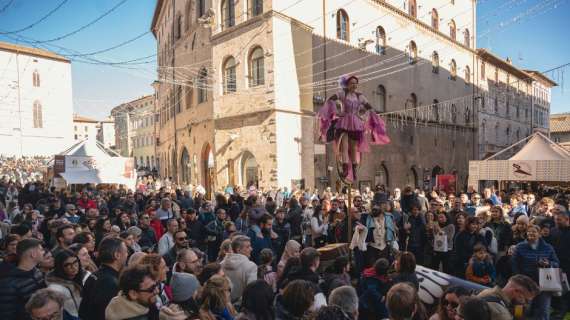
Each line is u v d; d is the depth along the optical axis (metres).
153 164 64.31
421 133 31.20
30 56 58.91
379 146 26.81
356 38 25.34
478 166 17.00
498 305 3.79
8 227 9.41
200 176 27.22
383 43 27.77
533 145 16.17
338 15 24.30
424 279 5.28
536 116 54.28
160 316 3.74
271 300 3.97
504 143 44.72
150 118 65.50
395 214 10.58
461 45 36.53
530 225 6.46
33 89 59.22
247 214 10.36
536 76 53.88
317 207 10.88
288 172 20.27
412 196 11.51
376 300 5.24
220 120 23.00
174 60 33.06
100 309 4.12
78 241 6.14
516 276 4.46
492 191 15.63
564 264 6.93
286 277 5.21
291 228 11.02
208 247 10.05
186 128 30.33
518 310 4.34
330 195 15.67
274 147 19.83
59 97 61.72
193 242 9.08
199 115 27.52
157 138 44.81
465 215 9.09
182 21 30.95
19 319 4.14
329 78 23.16
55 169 19.27
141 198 15.31
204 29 26.31
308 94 21.67
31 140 58.81
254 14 21.38
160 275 4.41
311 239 11.08
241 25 21.41
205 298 4.02
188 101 30.50
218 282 4.10
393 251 8.85
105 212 11.71
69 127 62.75
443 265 9.17
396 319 3.64
